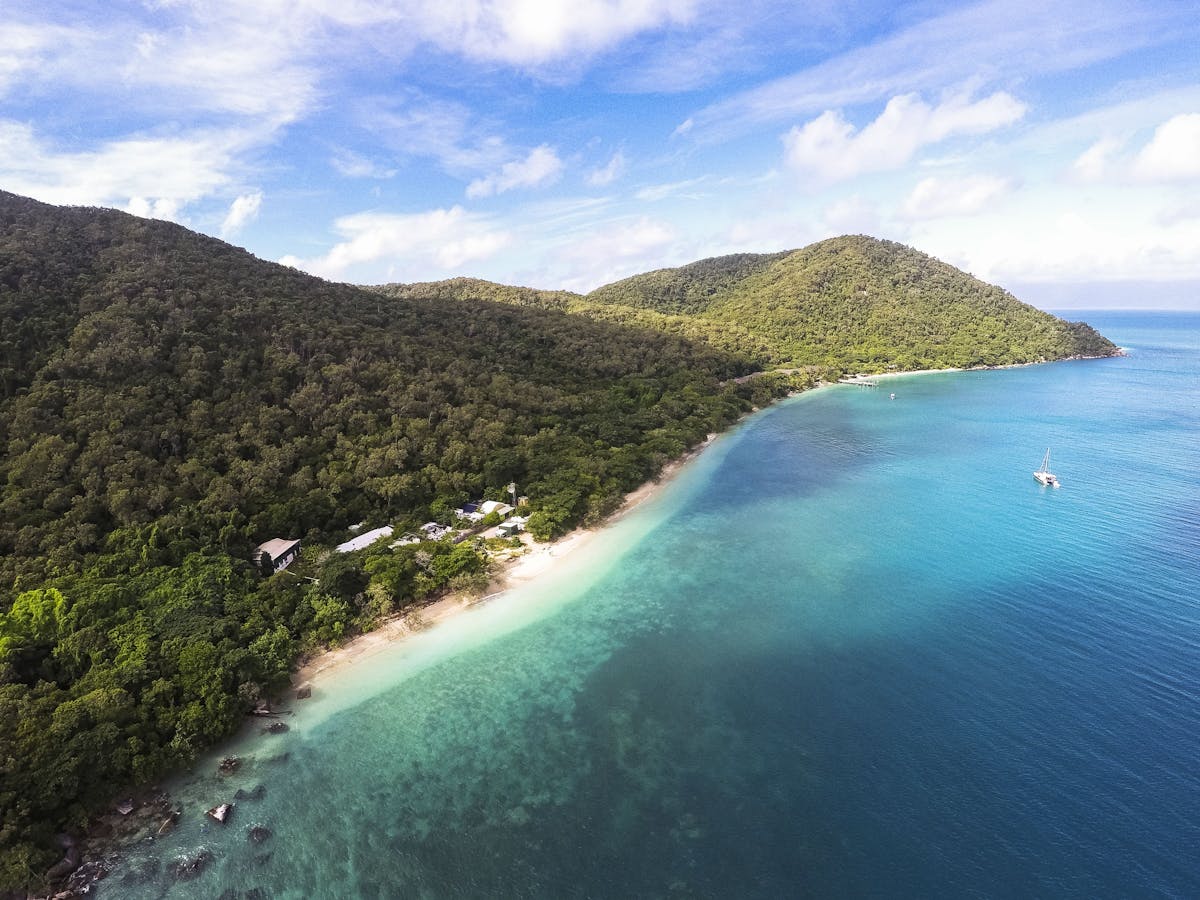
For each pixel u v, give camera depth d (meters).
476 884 34.19
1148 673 48.66
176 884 34.41
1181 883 31.94
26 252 95.50
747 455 119.06
